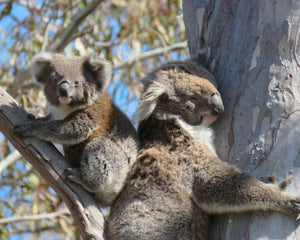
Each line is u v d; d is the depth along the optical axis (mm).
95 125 9758
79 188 9016
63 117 10109
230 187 8500
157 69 10117
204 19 10047
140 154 9492
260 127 8500
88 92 10031
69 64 10266
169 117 9609
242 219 8422
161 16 18703
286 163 8273
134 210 8852
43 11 17062
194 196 8914
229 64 9328
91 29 16578
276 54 8641
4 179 16125
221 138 9055
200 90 9430
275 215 8141
